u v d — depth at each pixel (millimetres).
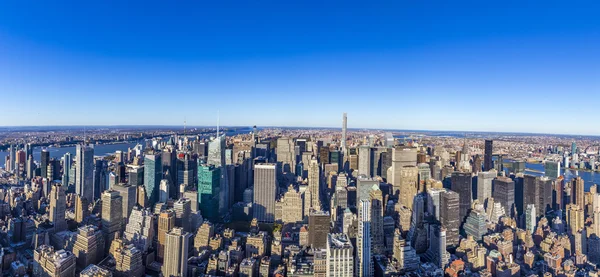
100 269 159000
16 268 171375
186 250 177125
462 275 176125
